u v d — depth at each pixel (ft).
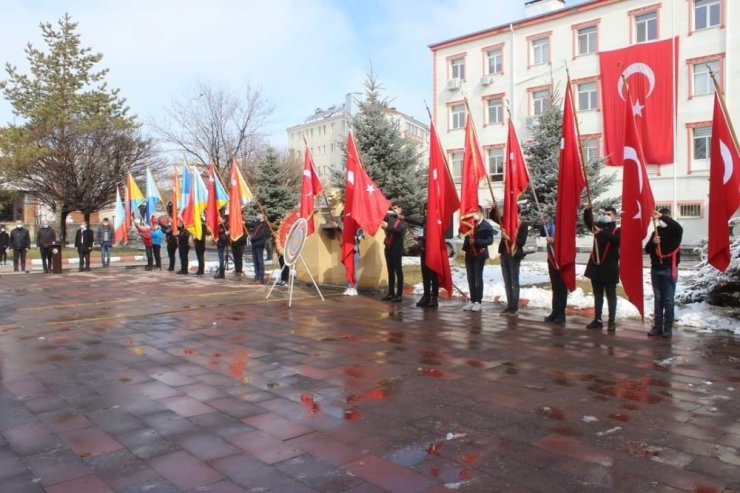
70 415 16.15
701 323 28.60
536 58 119.14
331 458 13.19
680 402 16.97
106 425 15.34
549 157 50.29
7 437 14.53
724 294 31.48
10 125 116.78
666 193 100.78
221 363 21.88
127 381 19.48
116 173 114.21
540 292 37.52
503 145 122.83
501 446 13.83
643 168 26.27
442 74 132.36
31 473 12.50
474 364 21.49
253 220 86.43
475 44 126.93
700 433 14.55
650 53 100.99
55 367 21.35
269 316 32.55
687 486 11.67
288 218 48.11
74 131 111.55
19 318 32.17
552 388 18.44
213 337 26.73
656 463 12.79
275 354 23.29
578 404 16.85
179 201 60.39
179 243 59.52
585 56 110.93
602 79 106.22
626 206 26.68
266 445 13.94
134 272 62.49
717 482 11.84
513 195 31.91
